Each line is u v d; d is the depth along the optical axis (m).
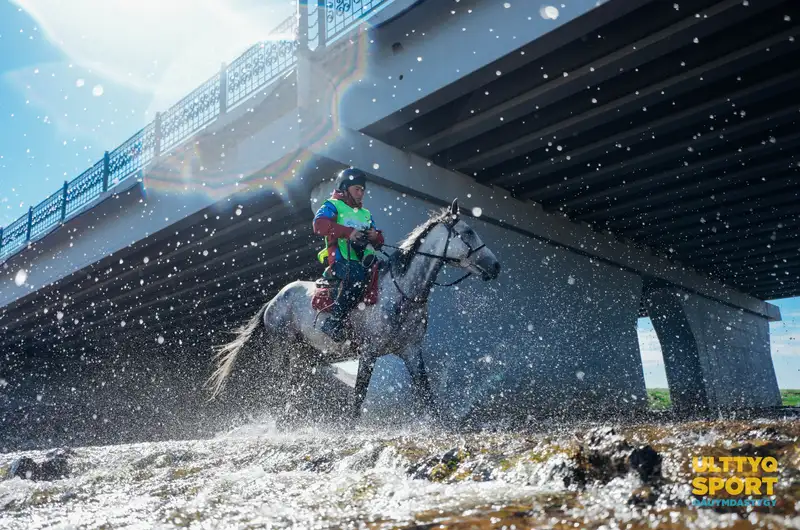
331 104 9.09
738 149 9.87
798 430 1.80
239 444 4.14
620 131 9.10
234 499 1.88
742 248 16.48
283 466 2.89
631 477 1.56
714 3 6.42
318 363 6.20
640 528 1.13
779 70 7.71
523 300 11.38
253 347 6.38
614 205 12.34
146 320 21.55
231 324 21.75
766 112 8.66
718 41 7.23
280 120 9.28
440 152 10.11
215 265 14.90
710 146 9.69
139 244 13.23
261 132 9.70
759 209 13.29
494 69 7.59
